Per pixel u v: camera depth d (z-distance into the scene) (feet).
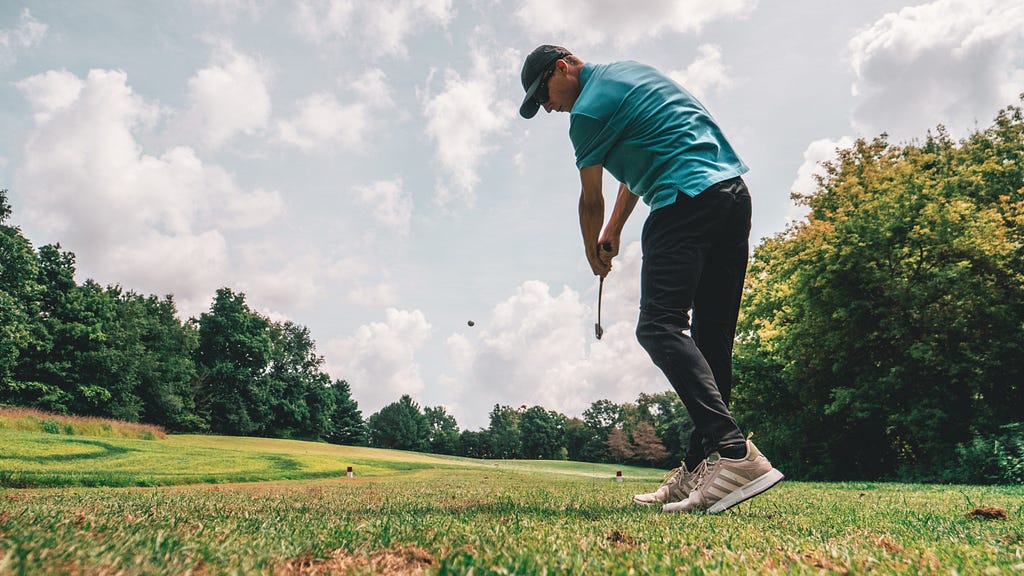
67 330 164.04
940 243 54.08
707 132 8.75
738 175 8.73
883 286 55.52
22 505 8.07
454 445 321.52
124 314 195.00
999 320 52.01
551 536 5.49
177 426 204.54
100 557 3.63
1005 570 3.92
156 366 200.13
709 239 8.48
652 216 8.71
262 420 236.02
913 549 5.00
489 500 12.10
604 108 8.69
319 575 3.76
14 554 3.40
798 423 71.00
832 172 69.31
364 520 6.97
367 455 136.15
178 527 5.81
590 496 14.12
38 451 49.06
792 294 63.16
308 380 264.93
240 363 238.68
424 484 27.68
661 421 276.00
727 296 9.42
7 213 139.33
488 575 3.60
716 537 5.73
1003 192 62.49
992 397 53.67
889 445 68.03
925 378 55.52
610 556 4.46
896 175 59.62
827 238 59.16
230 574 3.47
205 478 38.83
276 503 10.87
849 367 61.82
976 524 7.68
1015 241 54.85
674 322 8.44
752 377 74.02
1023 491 20.97
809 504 11.66
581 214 9.85
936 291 52.85
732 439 8.33
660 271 8.48
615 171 9.20
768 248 77.25
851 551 4.79
